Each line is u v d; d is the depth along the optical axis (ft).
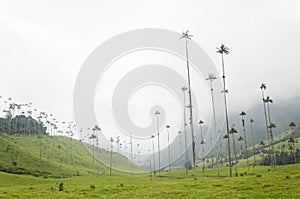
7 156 515.50
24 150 588.91
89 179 332.19
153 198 119.96
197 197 115.96
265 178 164.35
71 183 262.88
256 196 103.65
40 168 503.61
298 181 133.49
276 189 116.47
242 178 184.96
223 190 132.98
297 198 91.56
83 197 134.92
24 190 187.11
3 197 139.23
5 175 340.59
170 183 191.52
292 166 329.93
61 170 522.06
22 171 434.71
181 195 125.80
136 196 130.41
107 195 141.59
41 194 151.23
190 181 199.82
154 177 358.43
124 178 338.34
